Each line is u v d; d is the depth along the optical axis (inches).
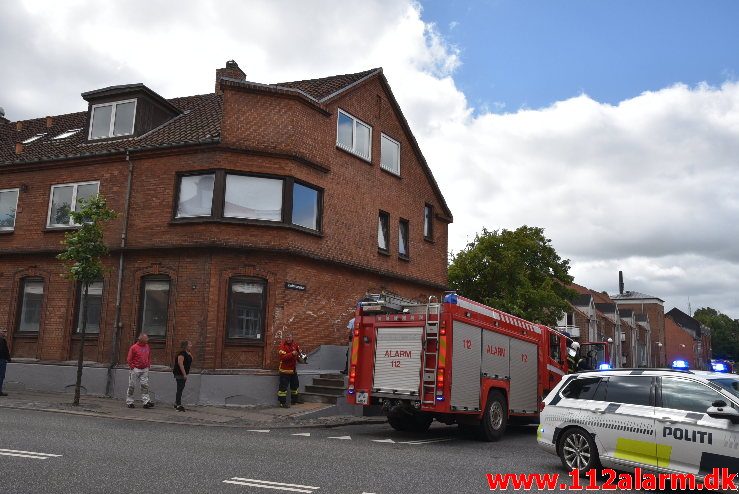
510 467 378.6
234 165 697.6
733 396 313.3
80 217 607.8
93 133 821.2
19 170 815.1
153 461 337.1
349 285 792.3
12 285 791.7
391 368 510.0
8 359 655.1
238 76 930.1
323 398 671.8
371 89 875.4
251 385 650.8
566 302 1338.6
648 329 3479.3
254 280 687.7
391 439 494.9
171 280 693.3
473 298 1269.7
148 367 621.0
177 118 845.8
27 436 400.5
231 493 274.2
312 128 751.7
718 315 5541.3
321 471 332.5
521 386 570.6
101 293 736.3
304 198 740.0
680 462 320.8
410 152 954.7
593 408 362.3
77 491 266.1
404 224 933.8
